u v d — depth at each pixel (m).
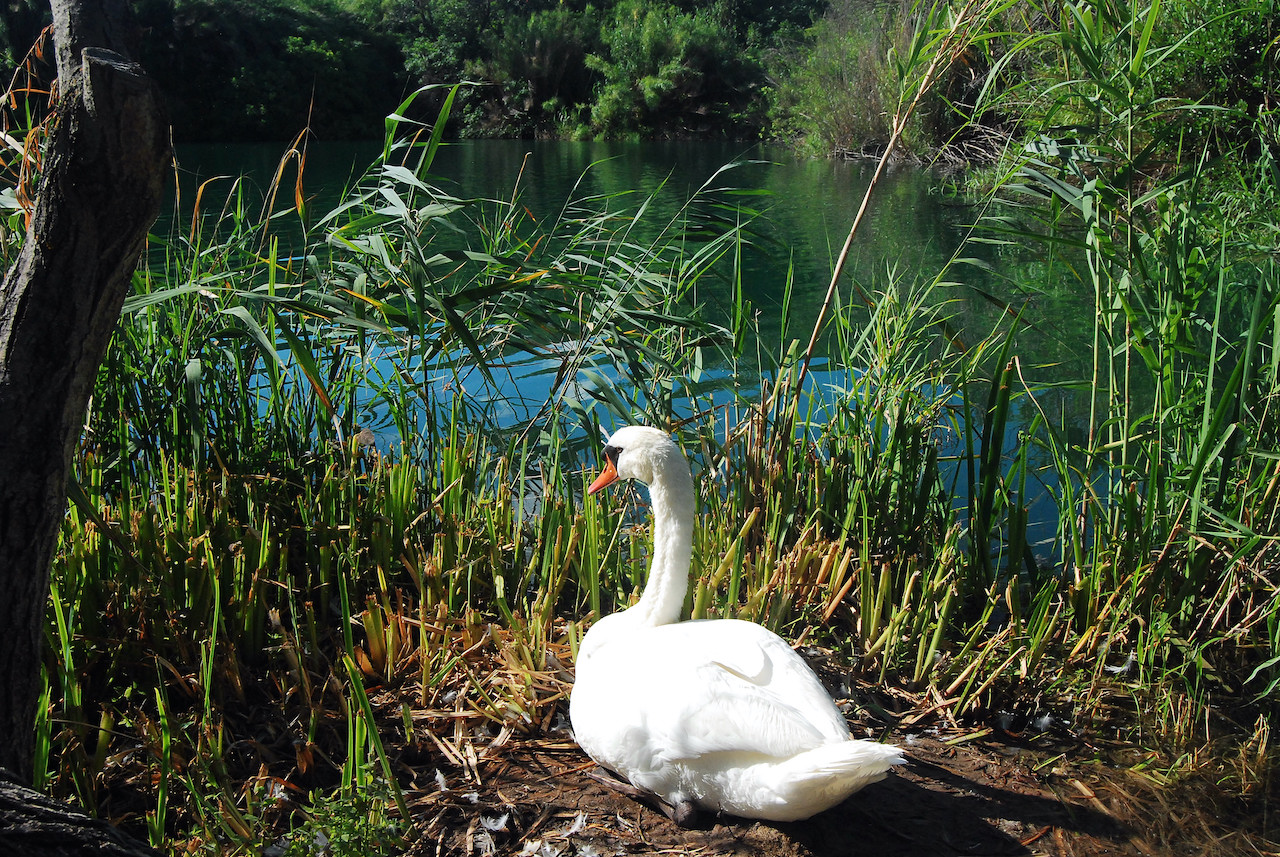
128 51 2.01
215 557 3.94
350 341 4.89
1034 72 11.32
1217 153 11.65
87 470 3.92
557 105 43.69
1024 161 4.59
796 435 5.23
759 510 4.73
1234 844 3.24
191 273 4.53
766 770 2.86
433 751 3.50
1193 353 4.21
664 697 3.04
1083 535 4.80
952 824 3.27
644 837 3.15
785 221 16.75
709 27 42.22
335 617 4.23
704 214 5.46
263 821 3.01
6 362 2.07
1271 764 3.65
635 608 3.64
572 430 5.95
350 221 4.66
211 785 2.98
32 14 16.34
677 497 3.54
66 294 2.04
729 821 3.22
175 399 4.37
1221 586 4.31
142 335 4.61
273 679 3.63
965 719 3.88
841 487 4.88
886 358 5.30
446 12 44.47
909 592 4.12
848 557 4.34
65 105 1.91
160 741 3.15
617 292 5.07
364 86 39.56
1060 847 3.20
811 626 4.29
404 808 2.94
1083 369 8.64
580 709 3.29
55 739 2.99
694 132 41.75
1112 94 4.41
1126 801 3.44
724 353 5.60
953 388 5.25
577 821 3.19
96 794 3.10
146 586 3.65
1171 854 3.19
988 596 4.21
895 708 3.94
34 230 2.03
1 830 1.78
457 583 4.36
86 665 3.46
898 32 23.34
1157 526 4.47
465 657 3.92
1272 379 4.35
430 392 5.59
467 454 4.85
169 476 4.29
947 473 6.33
